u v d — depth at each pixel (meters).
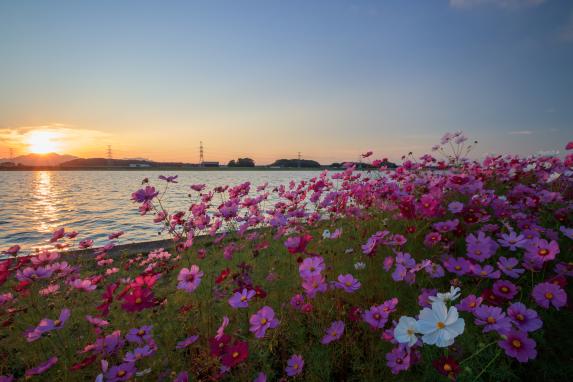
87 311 3.59
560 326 2.30
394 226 3.96
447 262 2.45
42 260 3.18
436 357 2.00
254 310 2.92
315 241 4.45
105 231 13.17
